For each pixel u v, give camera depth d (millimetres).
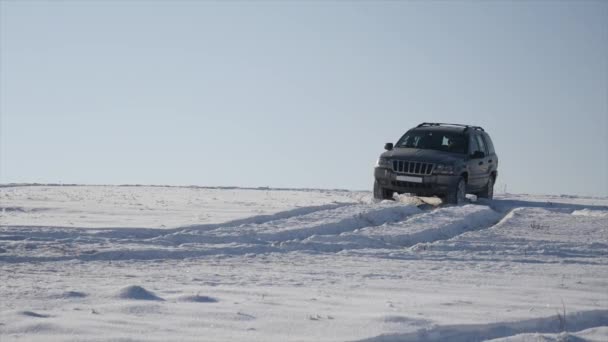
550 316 7223
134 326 6195
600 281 10234
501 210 22312
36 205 20297
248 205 21125
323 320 6645
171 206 20781
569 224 18812
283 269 10820
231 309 7062
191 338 5855
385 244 14703
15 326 6047
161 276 9742
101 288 8250
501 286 9469
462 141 22969
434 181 21531
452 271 11062
